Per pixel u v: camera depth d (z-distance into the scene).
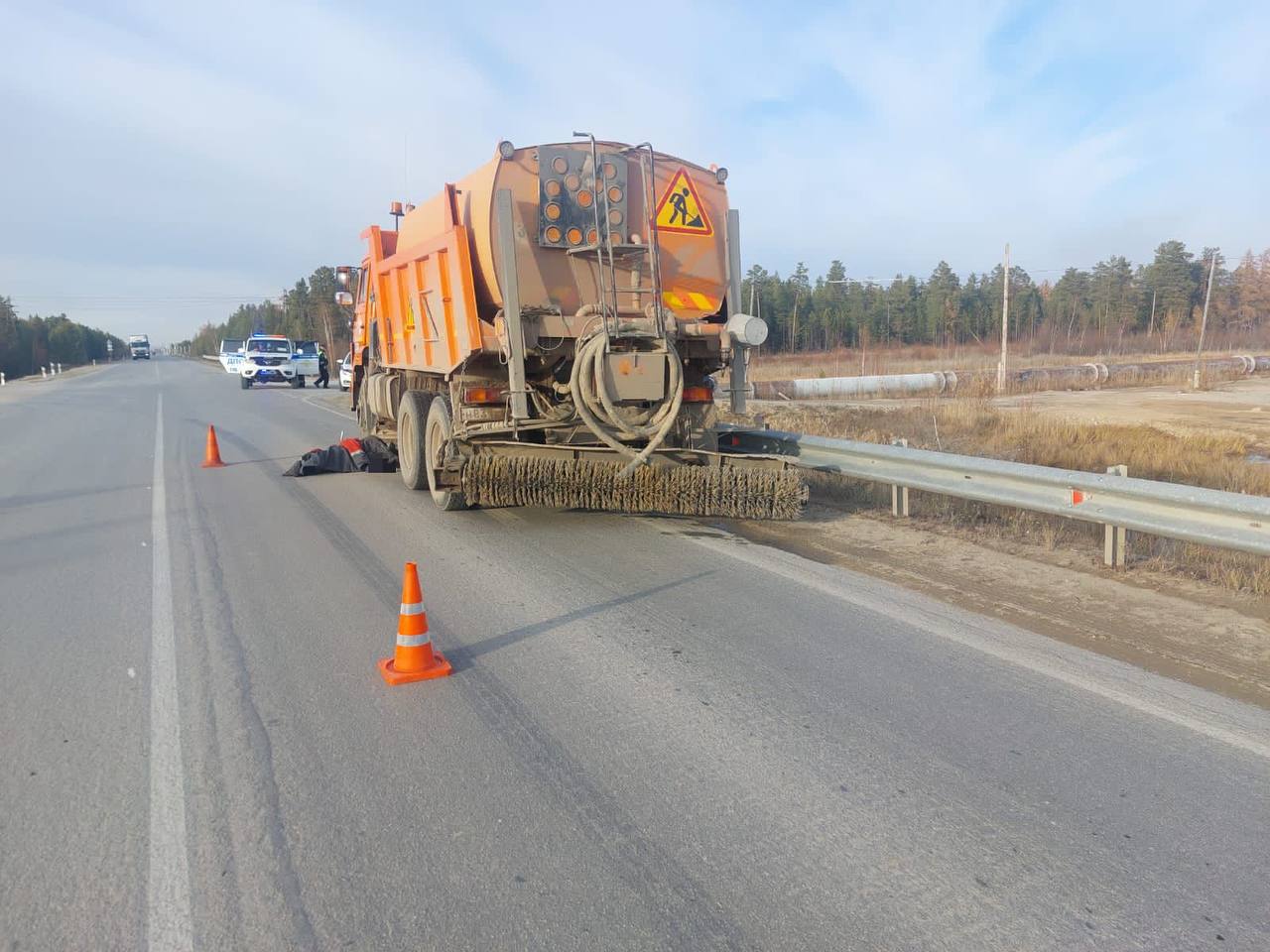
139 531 8.38
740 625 5.44
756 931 2.67
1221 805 3.36
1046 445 13.62
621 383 7.72
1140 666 4.71
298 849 3.12
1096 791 3.47
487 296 8.27
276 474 11.99
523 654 4.97
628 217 8.27
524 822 3.29
